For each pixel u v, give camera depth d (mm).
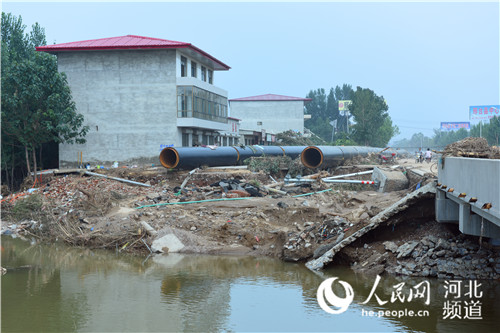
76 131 43062
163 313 14000
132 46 41812
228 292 15938
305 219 23125
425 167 36562
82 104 43281
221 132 55469
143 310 14273
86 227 24625
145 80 42688
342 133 93625
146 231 22891
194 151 34844
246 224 22828
